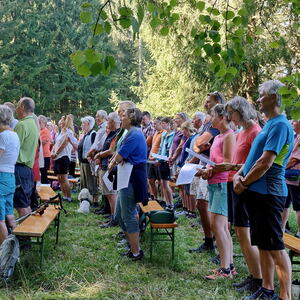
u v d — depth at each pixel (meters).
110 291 3.69
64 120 8.12
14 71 25.73
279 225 3.15
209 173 3.96
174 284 3.87
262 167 3.06
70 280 3.91
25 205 4.91
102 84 29.14
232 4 9.16
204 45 2.89
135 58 31.03
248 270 3.99
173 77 15.48
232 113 3.76
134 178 4.48
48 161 9.07
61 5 30.22
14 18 28.19
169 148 7.45
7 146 4.24
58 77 27.69
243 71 11.32
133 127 4.61
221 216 4.02
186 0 9.16
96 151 7.10
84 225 6.30
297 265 4.52
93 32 2.30
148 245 5.16
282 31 10.07
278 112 3.16
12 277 3.94
